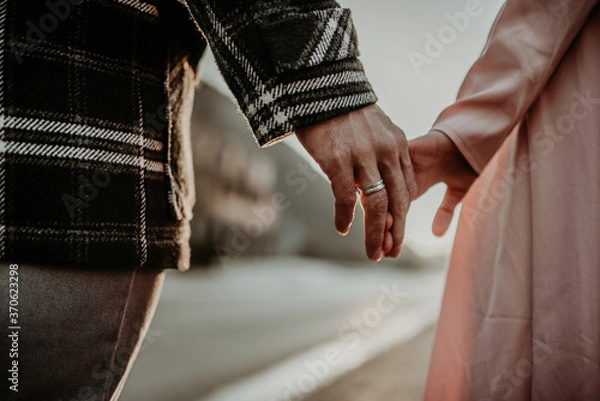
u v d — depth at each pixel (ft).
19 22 2.18
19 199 2.09
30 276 2.12
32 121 2.14
